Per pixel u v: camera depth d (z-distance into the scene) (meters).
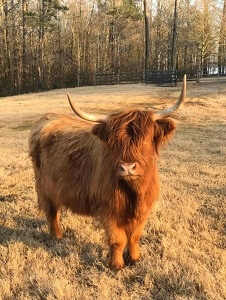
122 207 2.24
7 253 2.61
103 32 27.83
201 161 5.24
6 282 2.18
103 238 2.81
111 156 2.13
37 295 2.10
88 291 2.11
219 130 7.54
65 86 23.86
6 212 3.36
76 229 2.97
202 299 2.03
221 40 19.77
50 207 2.88
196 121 8.53
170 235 2.82
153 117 2.10
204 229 2.96
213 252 2.56
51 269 2.39
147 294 2.09
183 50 29.59
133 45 29.20
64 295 2.07
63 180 2.63
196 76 18.88
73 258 2.49
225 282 2.15
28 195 3.78
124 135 1.97
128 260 2.49
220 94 12.37
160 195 3.74
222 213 3.28
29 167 4.99
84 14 27.17
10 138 7.21
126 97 12.98
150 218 3.12
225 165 5.00
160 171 4.75
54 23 24.78
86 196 2.49
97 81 21.92
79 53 24.16
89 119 2.08
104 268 2.37
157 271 2.28
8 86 21.50
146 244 2.71
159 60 30.16
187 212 3.27
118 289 2.16
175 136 7.02
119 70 25.36
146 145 2.01
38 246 2.70
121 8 25.98
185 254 2.51
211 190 3.95
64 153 2.67
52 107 11.45
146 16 19.19
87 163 2.48
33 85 22.50
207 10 19.12
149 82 18.67
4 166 5.07
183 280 2.17
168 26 27.62
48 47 25.19
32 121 9.27
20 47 22.69
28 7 23.02
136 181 2.12
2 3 20.70
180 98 2.07
